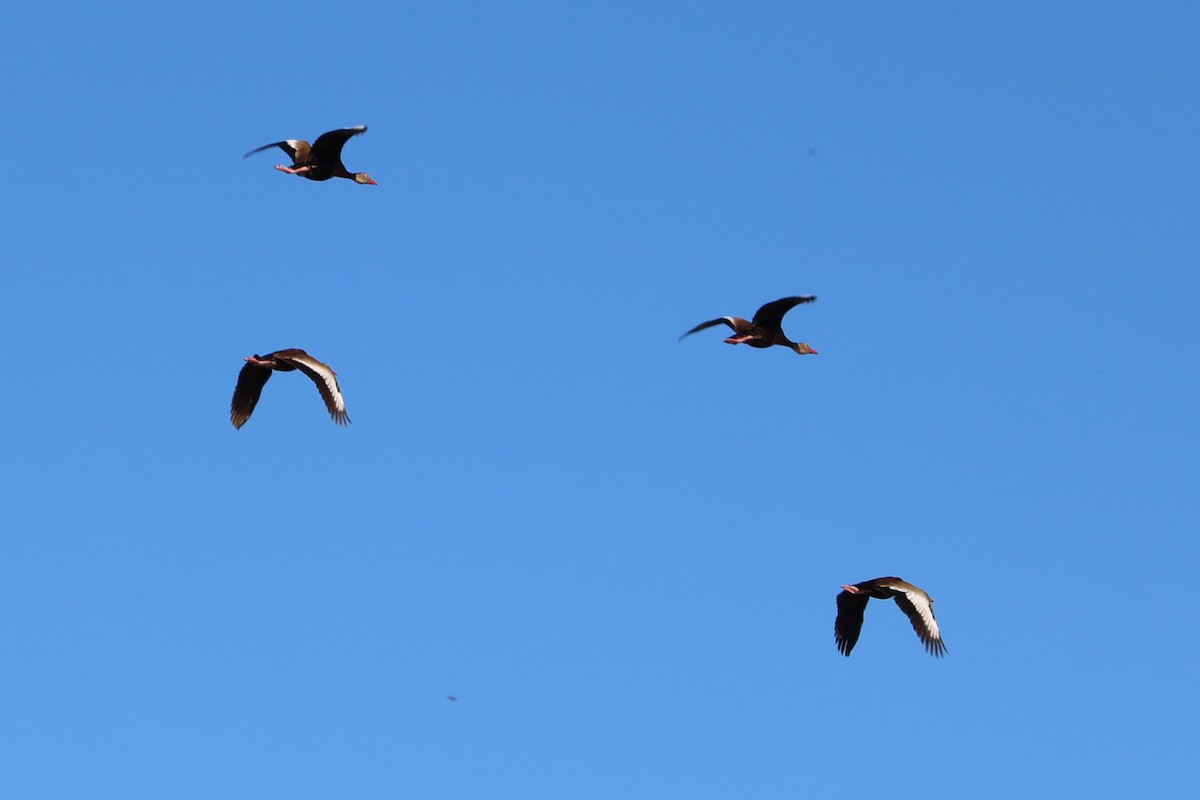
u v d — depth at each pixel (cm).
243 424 4003
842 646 3928
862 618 3938
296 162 4622
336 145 4603
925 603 3866
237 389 4009
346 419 3975
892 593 3869
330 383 3981
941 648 3822
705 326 4072
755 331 4097
